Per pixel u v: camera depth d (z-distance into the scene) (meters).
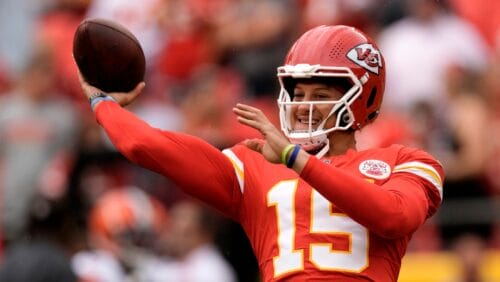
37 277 22.56
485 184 28.53
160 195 28.75
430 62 32.12
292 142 14.23
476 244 27.33
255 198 14.23
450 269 27.23
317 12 33.56
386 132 28.86
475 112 29.25
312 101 14.13
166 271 26.41
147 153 13.72
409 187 13.76
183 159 13.87
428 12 32.88
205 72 33.38
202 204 26.98
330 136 14.48
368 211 13.09
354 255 13.74
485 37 33.62
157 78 33.75
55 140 30.42
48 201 23.00
